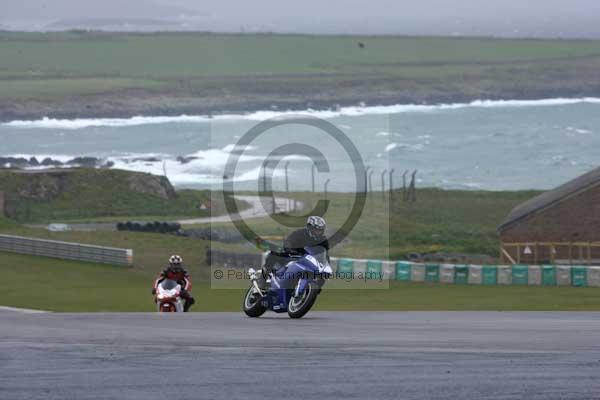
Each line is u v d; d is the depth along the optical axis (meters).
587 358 32.44
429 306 110.38
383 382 28.06
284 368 30.84
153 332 43.19
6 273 147.38
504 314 63.88
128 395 26.23
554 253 186.00
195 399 25.70
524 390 26.48
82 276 146.25
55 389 27.12
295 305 55.56
